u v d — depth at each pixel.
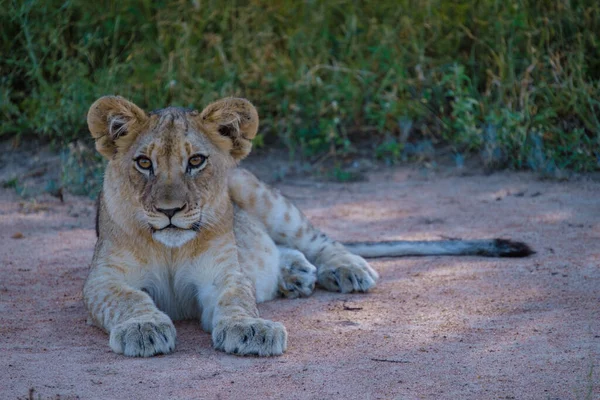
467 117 14.70
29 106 15.23
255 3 16.30
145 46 15.47
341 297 8.90
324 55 16.06
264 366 6.77
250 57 15.97
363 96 15.84
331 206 12.96
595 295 8.43
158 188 7.56
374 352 7.06
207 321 8.02
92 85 14.75
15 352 7.12
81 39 15.20
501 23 15.48
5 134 15.41
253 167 14.98
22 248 10.68
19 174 14.23
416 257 10.28
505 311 8.09
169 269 8.21
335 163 14.89
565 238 10.73
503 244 10.10
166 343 7.13
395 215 12.38
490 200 12.90
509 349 7.04
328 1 16.67
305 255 10.13
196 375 6.57
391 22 16.41
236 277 8.09
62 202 13.05
